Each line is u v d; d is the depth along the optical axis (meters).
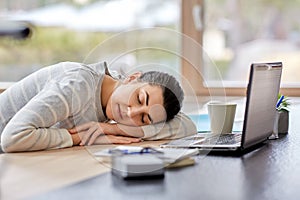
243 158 1.32
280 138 1.66
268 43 3.18
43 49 3.21
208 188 1.02
